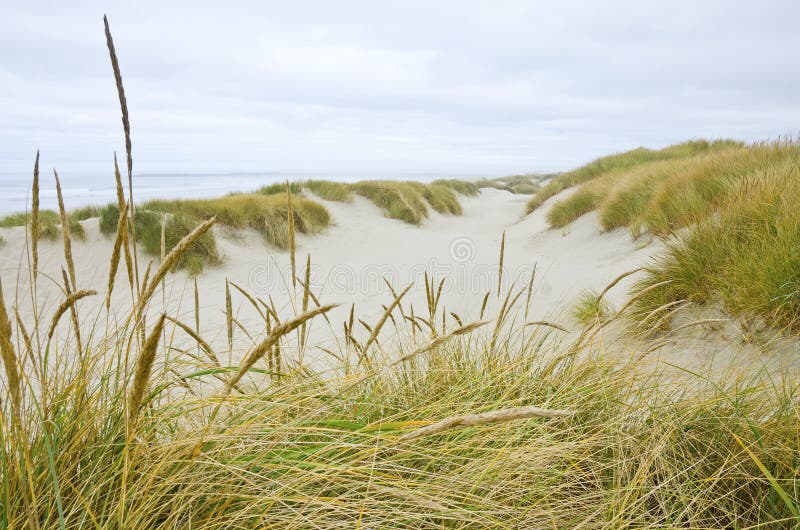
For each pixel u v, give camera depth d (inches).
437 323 159.8
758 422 70.5
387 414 69.9
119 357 52.2
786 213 165.5
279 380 70.6
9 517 40.0
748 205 194.2
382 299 296.7
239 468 45.2
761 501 58.4
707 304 151.9
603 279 269.7
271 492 46.2
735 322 136.3
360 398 68.3
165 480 45.1
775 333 123.9
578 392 77.2
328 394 65.1
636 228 354.0
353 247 517.7
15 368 33.1
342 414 64.7
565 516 55.9
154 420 52.3
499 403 68.3
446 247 526.3
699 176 335.9
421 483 50.8
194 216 453.7
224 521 45.7
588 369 85.4
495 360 91.4
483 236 626.5
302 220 526.6
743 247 164.6
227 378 60.3
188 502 43.6
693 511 59.0
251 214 484.1
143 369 32.8
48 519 39.9
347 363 74.5
